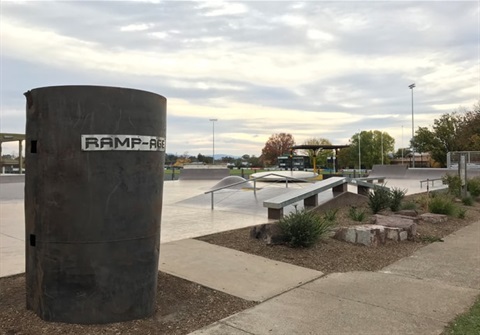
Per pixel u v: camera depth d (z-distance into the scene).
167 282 5.12
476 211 12.58
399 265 6.24
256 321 4.01
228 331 3.78
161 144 4.15
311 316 4.15
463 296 4.77
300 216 7.22
